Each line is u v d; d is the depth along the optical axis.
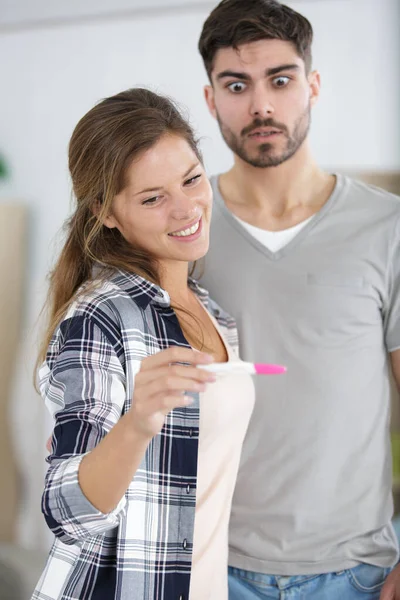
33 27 4.28
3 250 4.38
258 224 2.23
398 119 3.87
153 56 4.11
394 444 3.87
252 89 2.15
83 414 1.45
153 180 1.70
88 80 4.24
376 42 3.84
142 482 1.62
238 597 2.10
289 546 2.07
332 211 2.20
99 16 4.16
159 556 1.62
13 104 4.36
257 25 2.10
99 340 1.58
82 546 1.61
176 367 1.25
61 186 4.32
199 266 2.21
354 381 2.12
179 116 1.77
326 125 3.93
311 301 2.13
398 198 2.21
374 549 2.12
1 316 4.38
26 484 4.34
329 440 2.09
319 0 3.86
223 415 1.78
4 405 4.36
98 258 1.80
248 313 2.17
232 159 4.03
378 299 2.16
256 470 2.12
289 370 2.13
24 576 4.12
